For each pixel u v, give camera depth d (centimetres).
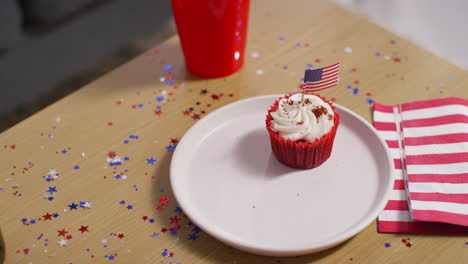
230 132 70
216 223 61
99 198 65
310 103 66
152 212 63
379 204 60
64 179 67
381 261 59
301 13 89
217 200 63
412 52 81
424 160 66
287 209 62
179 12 72
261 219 61
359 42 83
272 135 64
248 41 84
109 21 124
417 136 68
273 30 86
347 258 59
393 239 60
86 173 67
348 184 64
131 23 129
